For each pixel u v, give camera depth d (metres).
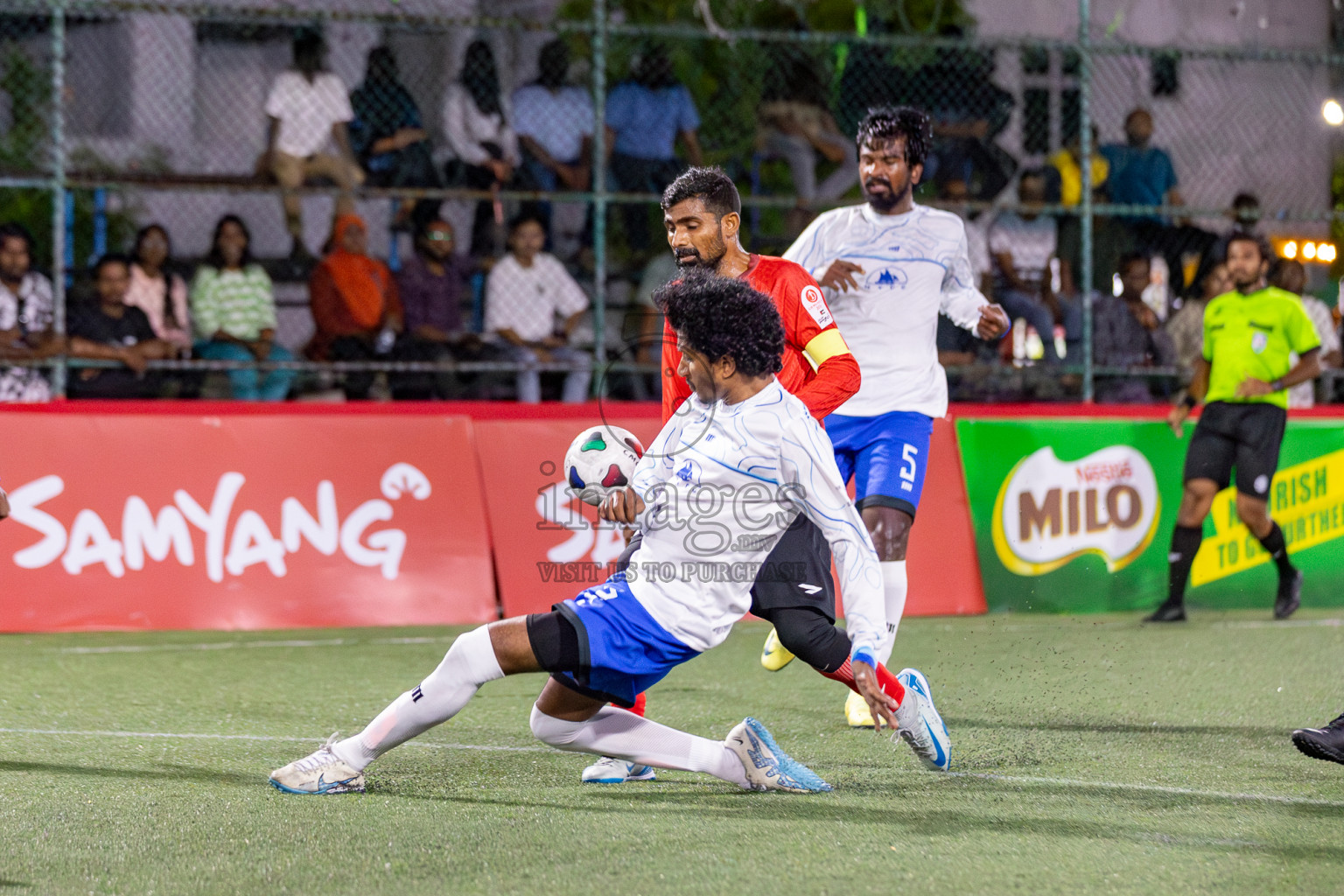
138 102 40.09
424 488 28.64
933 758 14.71
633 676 12.91
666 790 14.08
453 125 35.69
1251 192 39.81
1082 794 13.88
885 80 37.03
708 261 15.55
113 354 30.62
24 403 27.94
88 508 26.97
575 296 34.41
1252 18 39.91
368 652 24.80
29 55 38.91
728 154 37.06
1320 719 18.20
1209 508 29.44
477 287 34.69
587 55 37.69
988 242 34.72
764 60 37.09
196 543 27.34
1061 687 21.00
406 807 13.34
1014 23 39.41
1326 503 31.56
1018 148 38.06
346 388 33.19
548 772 14.99
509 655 13.09
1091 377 34.16
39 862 11.48
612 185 35.47
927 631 27.59
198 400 30.86
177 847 11.91
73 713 18.80
